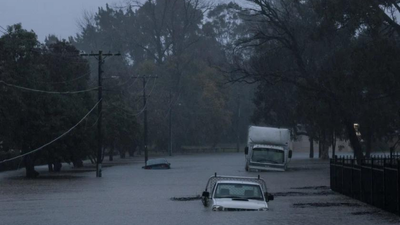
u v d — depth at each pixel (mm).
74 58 77312
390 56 52281
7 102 62875
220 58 159250
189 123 155375
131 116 111312
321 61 65812
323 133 88312
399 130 74375
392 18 54688
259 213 26281
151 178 61781
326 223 24125
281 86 85625
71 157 71500
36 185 53062
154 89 144750
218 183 28969
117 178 63062
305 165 92438
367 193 33062
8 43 63844
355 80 55812
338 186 41844
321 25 56969
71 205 33312
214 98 155375
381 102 60469
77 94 76562
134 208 30891
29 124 66750
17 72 64750
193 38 169125
